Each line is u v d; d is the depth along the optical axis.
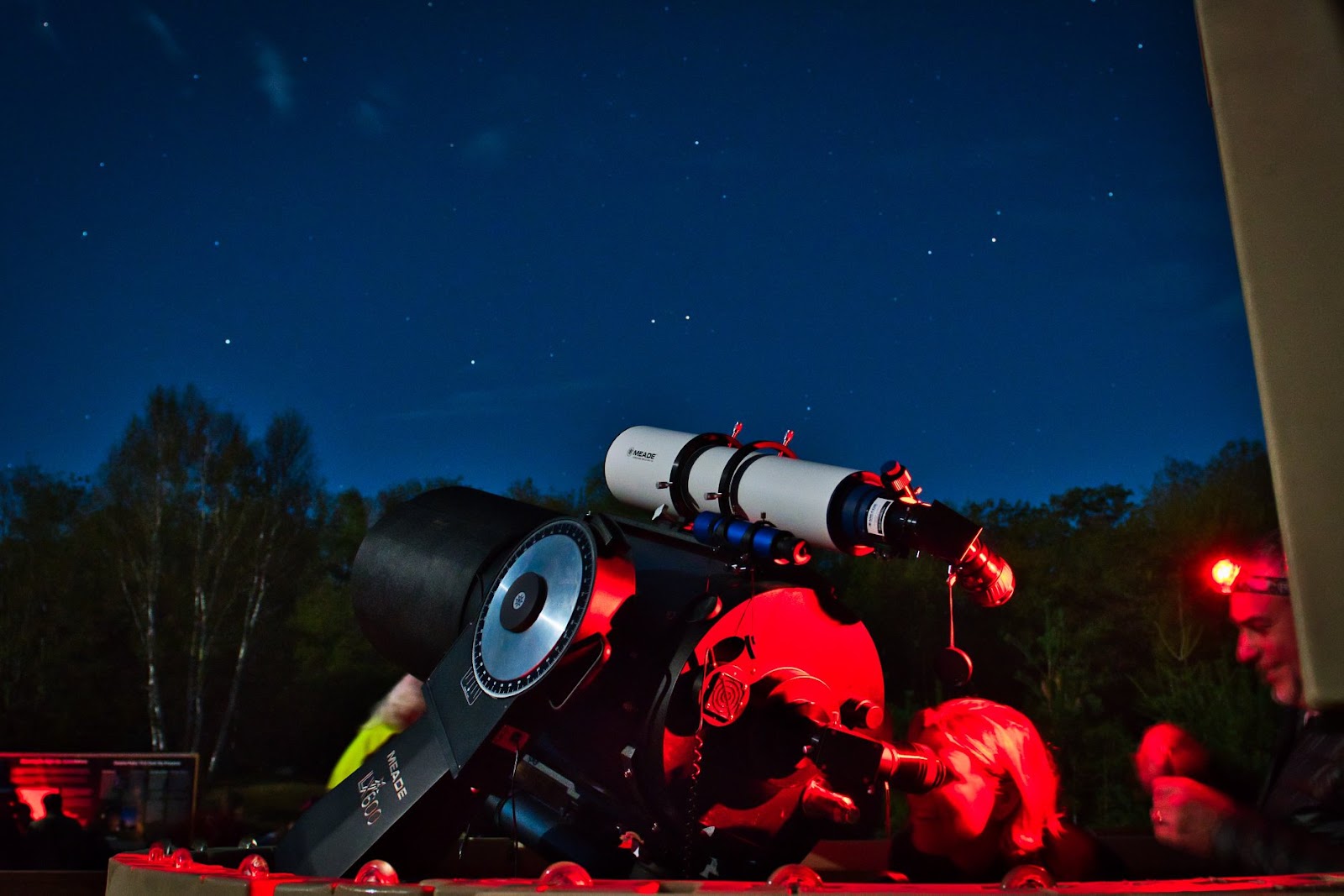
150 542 35.88
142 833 5.79
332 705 35.34
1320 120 0.46
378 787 1.83
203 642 34.78
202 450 36.66
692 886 0.89
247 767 36.06
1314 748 1.44
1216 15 0.49
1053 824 1.82
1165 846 2.31
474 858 2.41
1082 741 11.66
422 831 1.73
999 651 15.66
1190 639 13.20
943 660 1.86
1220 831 1.34
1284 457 0.44
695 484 2.25
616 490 2.54
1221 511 14.12
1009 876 0.82
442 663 1.90
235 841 9.74
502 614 1.76
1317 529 0.43
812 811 1.78
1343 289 0.44
